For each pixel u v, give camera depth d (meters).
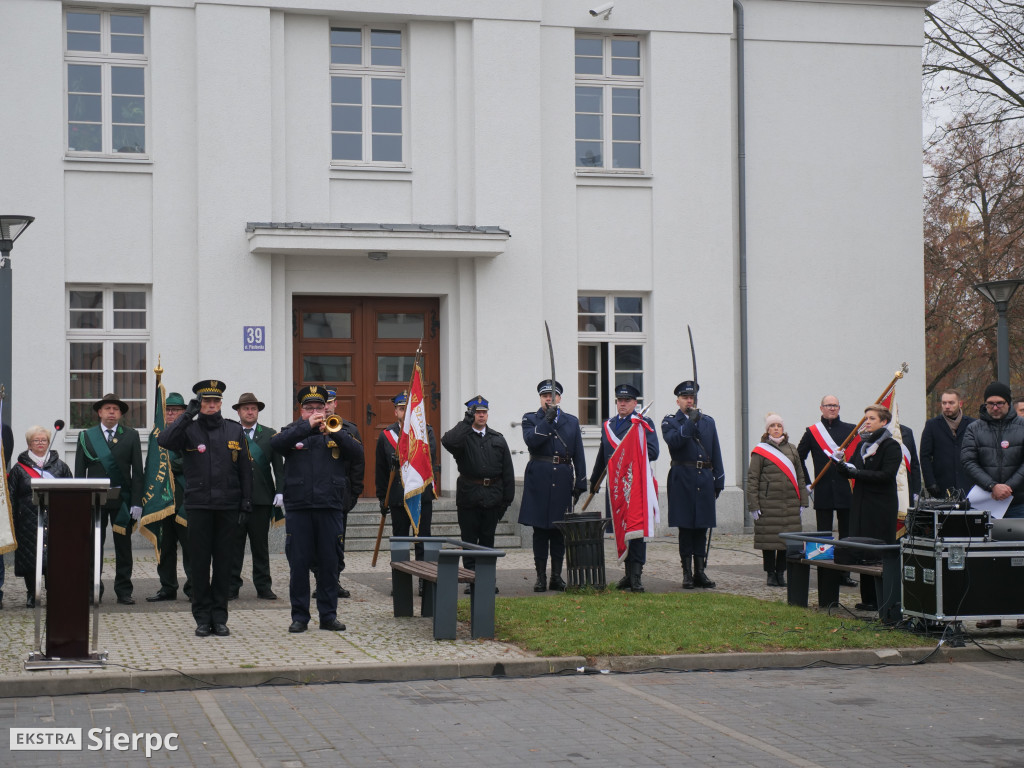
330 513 10.12
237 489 9.84
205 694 7.96
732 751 6.61
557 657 8.98
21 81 16.14
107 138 16.61
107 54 16.62
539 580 12.43
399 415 12.98
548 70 17.98
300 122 17.05
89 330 16.52
